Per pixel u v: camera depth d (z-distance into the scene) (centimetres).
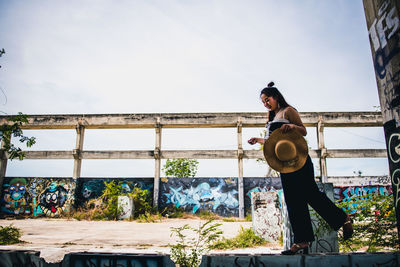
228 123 1792
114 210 1440
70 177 1688
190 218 1559
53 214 1634
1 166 1697
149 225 1033
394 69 231
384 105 245
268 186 1686
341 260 177
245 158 1730
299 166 209
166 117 1809
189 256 312
